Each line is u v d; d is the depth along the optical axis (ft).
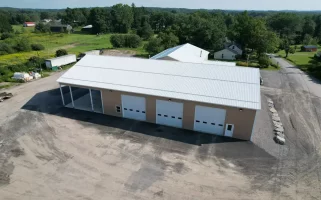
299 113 78.48
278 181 48.08
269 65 148.15
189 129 67.97
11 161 54.34
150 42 184.34
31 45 217.77
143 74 75.61
